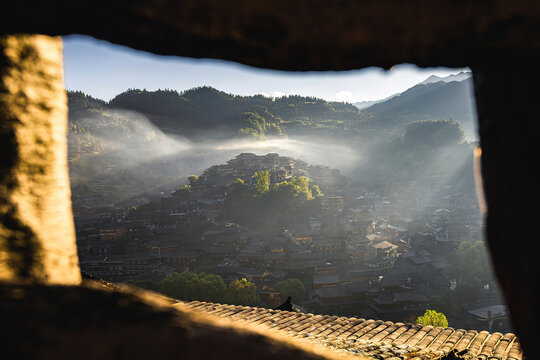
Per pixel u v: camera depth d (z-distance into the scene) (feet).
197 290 168.55
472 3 3.92
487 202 5.56
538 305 4.62
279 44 4.20
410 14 3.99
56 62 7.73
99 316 4.26
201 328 4.56
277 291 183.42
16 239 6.89
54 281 7.41
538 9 3.89
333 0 3.97
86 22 4.22
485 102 5.45
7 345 3.52
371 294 184.03
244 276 214.28
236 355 4.13
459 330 21.97
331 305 180.75
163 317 4.64
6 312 4.07
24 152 7.06
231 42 4.22
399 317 166.09
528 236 4.69
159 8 3.97
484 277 196.13
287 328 21.31
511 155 4.92
